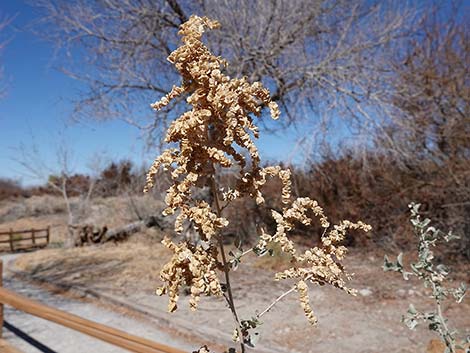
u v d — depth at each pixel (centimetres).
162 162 114
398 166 995
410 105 938
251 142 110
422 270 163
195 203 116
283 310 607
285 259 936
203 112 105
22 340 533
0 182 3325
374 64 946
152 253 1149
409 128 895
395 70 944
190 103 112
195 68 111
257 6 966
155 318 602
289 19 976
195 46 116
